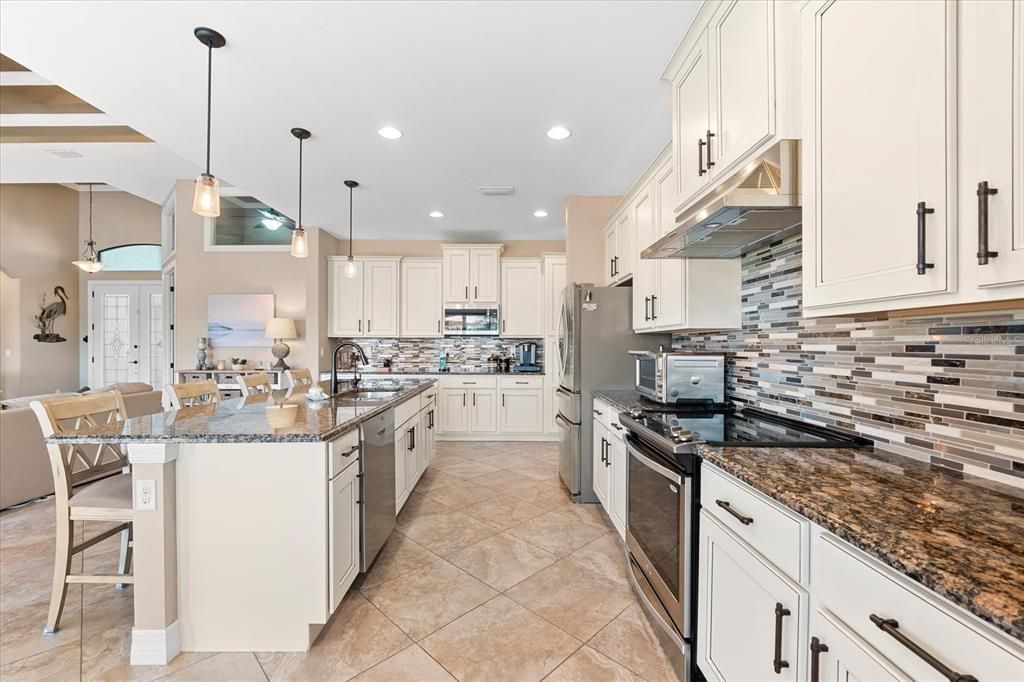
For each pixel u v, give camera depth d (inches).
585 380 131.6
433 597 82.0
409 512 123.7
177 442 65.2
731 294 92.3
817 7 46.5
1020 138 28.6
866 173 40.6
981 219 30.6
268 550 67.1
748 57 56.8
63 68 81.9
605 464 112.1
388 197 159.9
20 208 261.6
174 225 233.5
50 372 273.4
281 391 139.1
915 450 51.3
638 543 79.0
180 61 80.0
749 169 55.6
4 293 259.4
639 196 120.0
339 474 72.3
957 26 32.3
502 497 135.7
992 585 24.7
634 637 71.2
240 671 63.4
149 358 288.2
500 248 220.5
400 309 220.8
